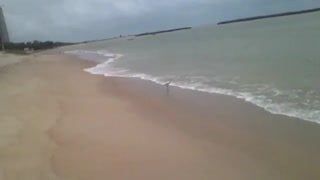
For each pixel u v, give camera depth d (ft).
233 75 68.80
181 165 29.48
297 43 117.91
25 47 427.33
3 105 53.98
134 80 76.28
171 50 173.27
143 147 33.91
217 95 53.52
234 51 121.90
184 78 72.18
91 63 139.33
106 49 284.61
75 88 69.21
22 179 27.81
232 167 28.55
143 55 158.81
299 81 55.11
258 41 152.56
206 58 109.29
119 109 49.34
